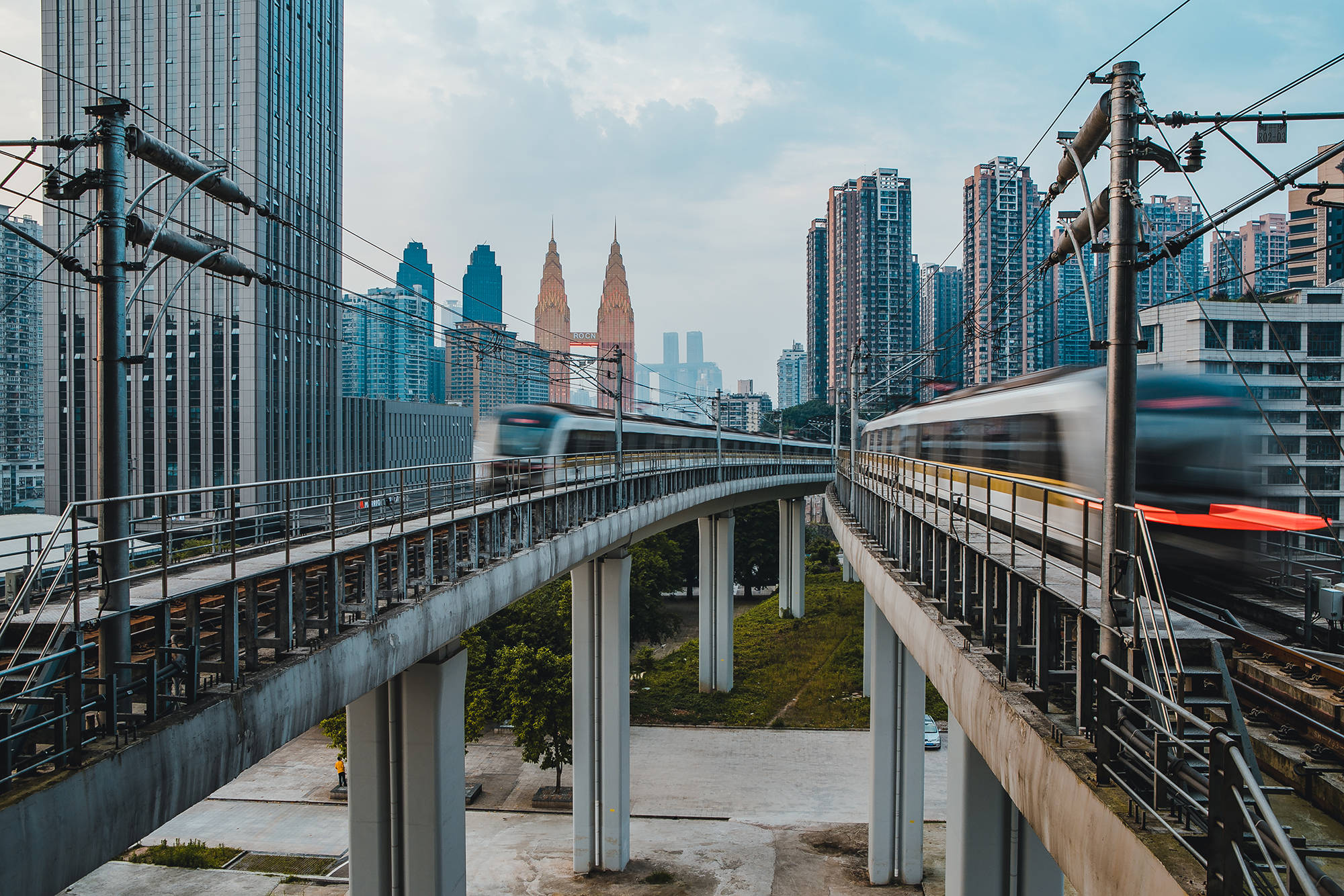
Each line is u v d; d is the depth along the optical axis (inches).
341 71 3147.1
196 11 2465.6
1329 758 336.5
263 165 2481.5
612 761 1109.1
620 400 1151.6
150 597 410.0
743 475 1886.1
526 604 1676.9
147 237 410.0
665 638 2319.1
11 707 340.8
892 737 1068.5
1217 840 215.2
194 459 2495.1
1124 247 333.4
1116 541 321.1
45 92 2493.8
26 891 286.7
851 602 2696.9
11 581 457.7
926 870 1086.4
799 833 1217.4
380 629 526.9
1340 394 1631.4
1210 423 597.9
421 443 3543.3
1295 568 585.3
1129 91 339.0
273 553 554.9
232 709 390.3
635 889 1066.1
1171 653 308.3
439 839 669.9
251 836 1177.4
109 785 321.4
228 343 2479.1
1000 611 533.0
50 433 2325.3
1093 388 631.2
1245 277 392.8
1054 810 320.5
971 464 927.0
